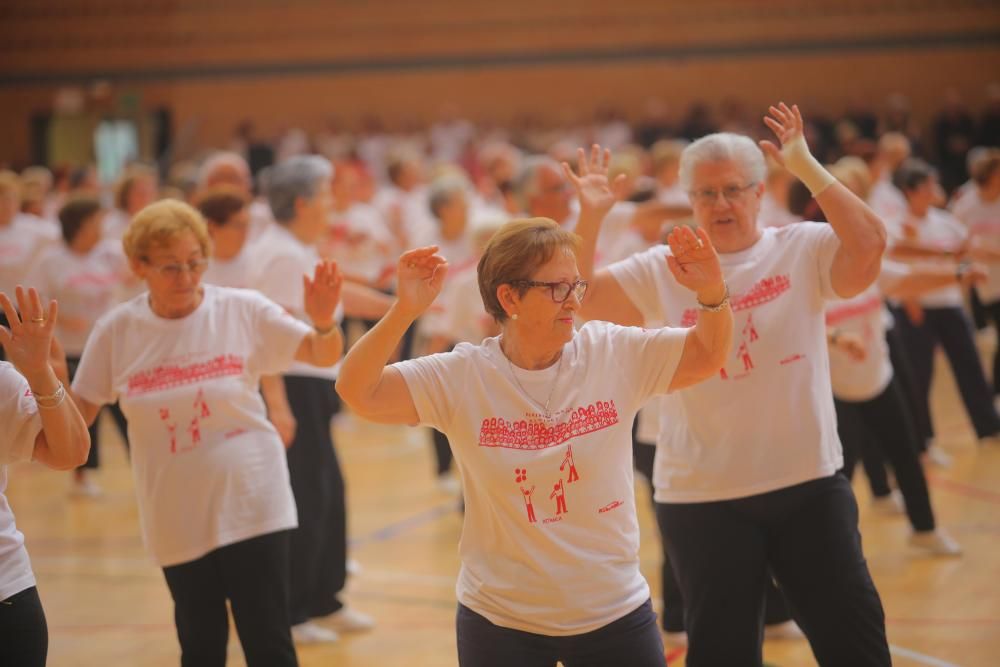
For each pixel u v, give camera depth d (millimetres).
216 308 6605
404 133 38562
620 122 36406
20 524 13102
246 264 9047
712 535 6020
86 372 6520
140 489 6512
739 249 6262
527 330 4836
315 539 8852
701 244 4797
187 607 6480
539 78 40000
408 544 11812
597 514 4871
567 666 4922
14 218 16094
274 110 41531
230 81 41688
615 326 5117
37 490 14867
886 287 9562
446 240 14703
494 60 40250
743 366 6035
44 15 42844
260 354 6637
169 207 6445
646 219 9750
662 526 6254
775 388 6020
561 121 39438
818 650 5887
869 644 5766
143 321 6520
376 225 18875
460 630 4961
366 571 10891
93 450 14375
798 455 5992
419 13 40656
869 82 37625
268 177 8703
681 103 39062
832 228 6074
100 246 13766
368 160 35969
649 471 8875
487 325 11469
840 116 37500
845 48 37750
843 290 6086
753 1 38438
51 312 5078
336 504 9133
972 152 30375
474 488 4953
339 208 13719
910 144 32406
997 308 16078
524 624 4820
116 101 40531
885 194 16109
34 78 42656
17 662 5105
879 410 10312
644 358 5004
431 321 13023
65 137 41156
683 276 4855
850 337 8594
